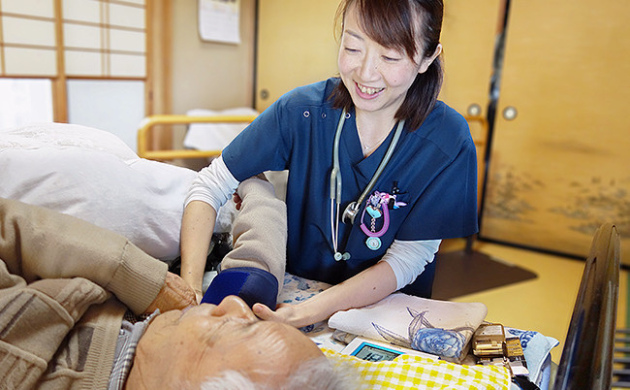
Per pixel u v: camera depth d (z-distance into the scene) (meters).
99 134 1.25
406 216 1.09
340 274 1.18
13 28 2.57
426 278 1.19
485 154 3.44
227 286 0.91
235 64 3.96
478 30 3.24
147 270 0.88
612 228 0.83
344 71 0.95
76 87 2.95
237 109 3.58
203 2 3.58
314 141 1.10
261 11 3.92
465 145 1.04
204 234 1.10
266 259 0.99
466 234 1.09
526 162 3.33
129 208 1.06
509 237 3.47
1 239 0.84
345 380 0.63
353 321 0.97
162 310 0.90
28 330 0.73
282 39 3.86
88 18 2.91
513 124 3.32
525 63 3.20
